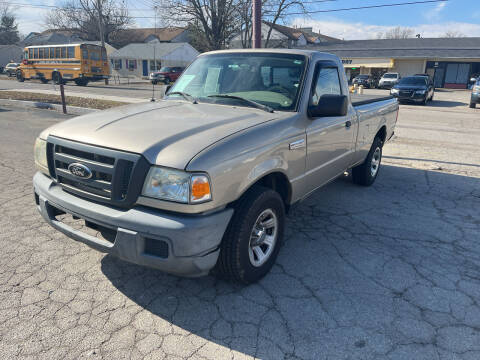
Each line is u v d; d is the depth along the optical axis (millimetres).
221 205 2697
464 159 7984
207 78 4176
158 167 2541
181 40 67625
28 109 14227
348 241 4109
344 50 46312
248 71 3998
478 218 4824
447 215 4906
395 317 2883
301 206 5113
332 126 4098
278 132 3221
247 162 2832
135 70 52250
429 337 2682
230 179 2688
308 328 2746
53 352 2465
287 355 2496
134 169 2557
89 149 2748
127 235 2578
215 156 2615
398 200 5426
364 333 2709
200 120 3102
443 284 3334
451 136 10750
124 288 3166
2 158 6922
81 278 3283
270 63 3957
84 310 2879
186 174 2488
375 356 2502
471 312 2963
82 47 29484
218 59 4301
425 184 6211
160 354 2473
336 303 3033
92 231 3898
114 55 52406
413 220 4719
